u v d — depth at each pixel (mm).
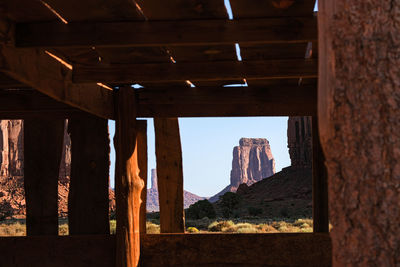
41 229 5387
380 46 1632
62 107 5297
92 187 5453
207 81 5145
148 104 5547
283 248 4887
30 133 5531
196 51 3924
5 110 5355
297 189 79625
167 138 6199
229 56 4109
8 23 3301
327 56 1717
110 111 5344
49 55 3969
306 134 93062
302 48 3809
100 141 5496
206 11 3139
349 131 1635
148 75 4316
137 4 3055
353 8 1675
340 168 1647
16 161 90375
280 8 3062
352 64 1656
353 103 1639
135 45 3371
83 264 5039
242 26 3270
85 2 3010
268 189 87562
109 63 4367
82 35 3383
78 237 5074
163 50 3963
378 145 1592
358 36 1658
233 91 5375
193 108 5582
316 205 5547
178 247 5023
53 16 3316
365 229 1578
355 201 1604
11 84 4219
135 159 5215
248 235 4945
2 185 84312
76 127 5547
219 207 60938
